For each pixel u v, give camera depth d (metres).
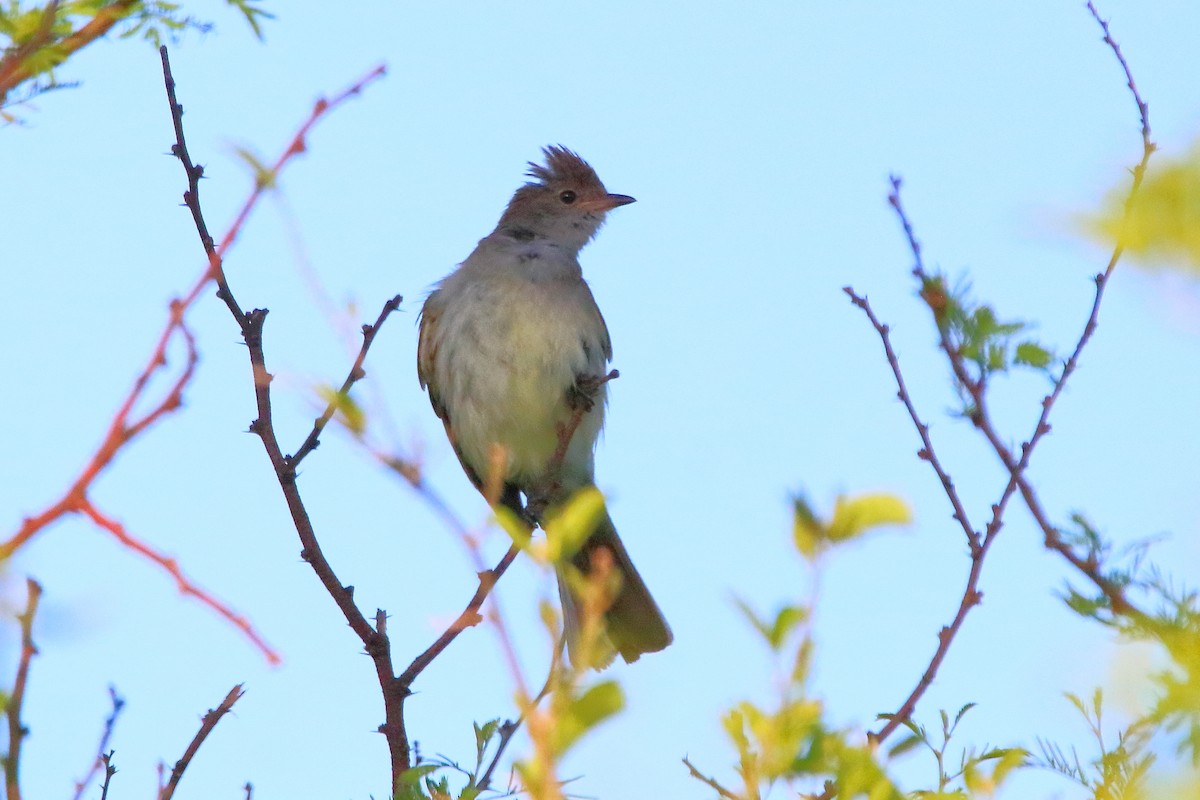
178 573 3.78
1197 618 4.96
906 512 3.76
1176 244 3.08
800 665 3.96
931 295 7.14
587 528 3.89
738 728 4.00
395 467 3.76
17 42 5.08
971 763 5.04
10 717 4.26
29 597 4.04
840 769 4.17
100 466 3.81
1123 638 4.95
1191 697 4.04
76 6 5.27
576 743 3.60
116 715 6.22
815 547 3.82
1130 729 4.54
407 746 8.11
